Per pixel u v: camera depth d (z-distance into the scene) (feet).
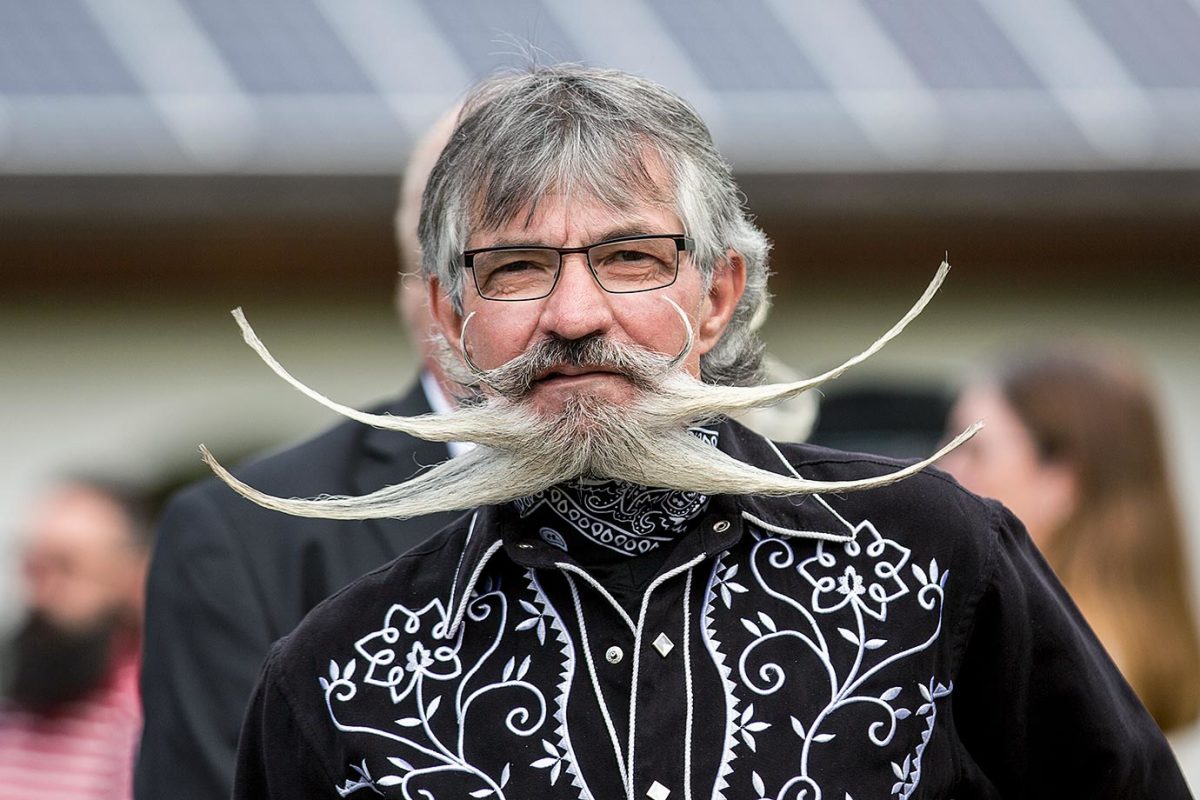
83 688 43.98
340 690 22.36
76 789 43.01
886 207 61.41
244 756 23.54
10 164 58.54
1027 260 63.41
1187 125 63.41
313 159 59.52
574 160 21.45
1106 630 33.37
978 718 23.16
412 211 30.86
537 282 21.61
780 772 21.24
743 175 60.70
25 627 44.27
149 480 62.54
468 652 22.13
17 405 61.16
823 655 21.84
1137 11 70.95
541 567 21.93
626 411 21.31
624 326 21.47
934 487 23.25
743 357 24.47
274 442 63.93
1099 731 23.35
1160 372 64.03
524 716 21.67
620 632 21.86
